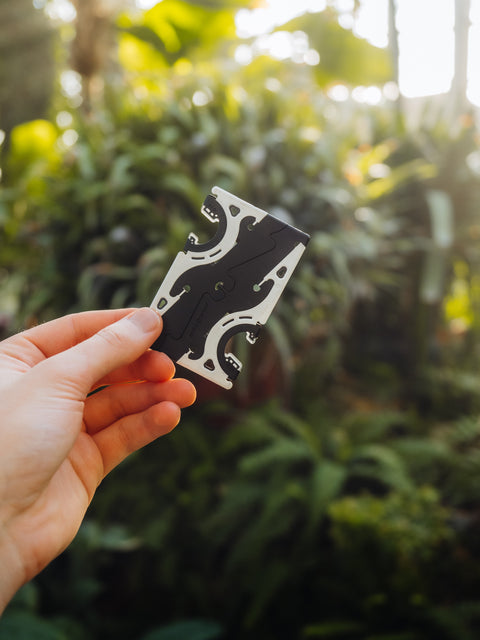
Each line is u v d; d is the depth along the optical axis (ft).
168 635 4.60
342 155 6.29
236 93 6.06
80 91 8.15
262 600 4.93
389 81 9.46
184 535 5.68
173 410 2.23
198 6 8.93
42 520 1.90
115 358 1.94
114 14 8.12
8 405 1.79
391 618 4.63
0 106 8.79
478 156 7.82
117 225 5.49
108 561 5.61
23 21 8.58
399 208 7.93
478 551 5.07
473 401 7.55
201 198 5.21
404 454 6.01
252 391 6.12
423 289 7.11
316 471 5.41
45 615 5.06
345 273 5.37
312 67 9.89
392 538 4.61
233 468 6.01
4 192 6.89
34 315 5.90
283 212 5.24
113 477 5.99
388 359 8.50
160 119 5.87
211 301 2.11
